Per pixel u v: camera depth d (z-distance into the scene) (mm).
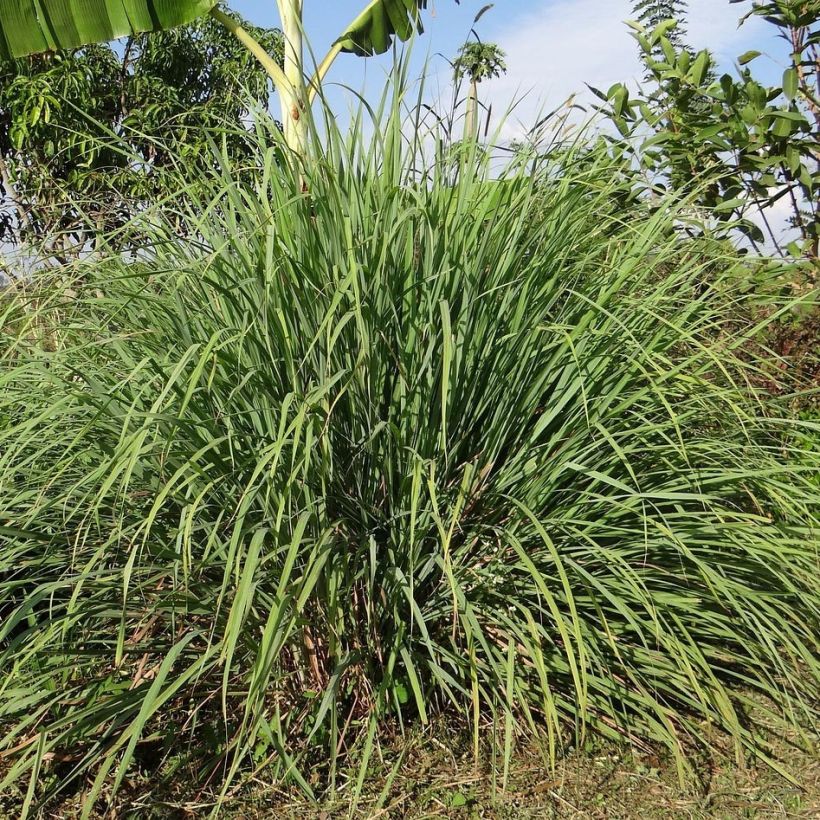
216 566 2697
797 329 4449
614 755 2723
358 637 2713
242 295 2668
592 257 3258
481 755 2688
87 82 8586
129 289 3006
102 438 2752
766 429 3287
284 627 2189
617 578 2766
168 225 3057
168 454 2486
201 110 3133
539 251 3020
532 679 2773
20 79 8023
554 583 2783
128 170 3238
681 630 2799
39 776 2555
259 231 2711
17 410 3076
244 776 2549
